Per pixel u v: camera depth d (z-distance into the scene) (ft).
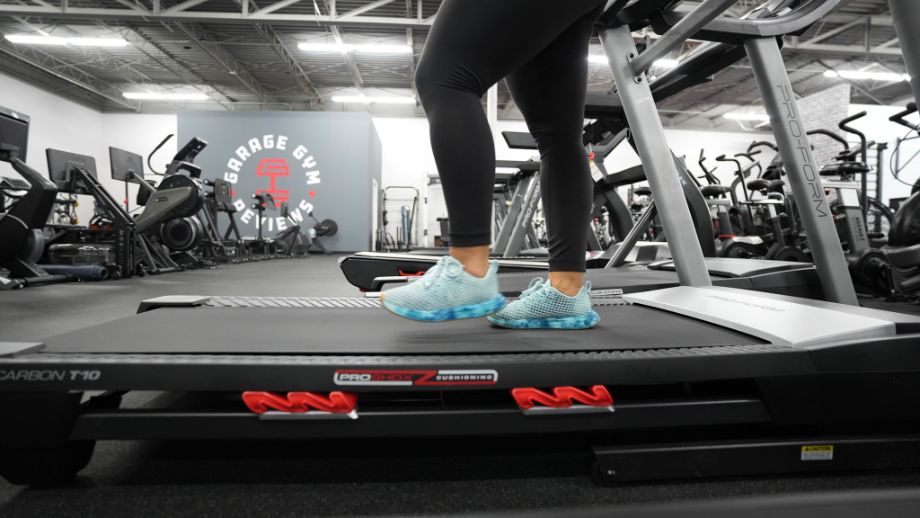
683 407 2.48
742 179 15.07
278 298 4.51
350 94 41.24
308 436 2.33
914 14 2.64
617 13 4.70
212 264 19.89
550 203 3.15
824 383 2.55
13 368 2.25
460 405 2.45
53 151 13.65
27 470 2.32
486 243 2.74
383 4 25.31
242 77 36.24
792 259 13.07
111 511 2.21
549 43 2.78
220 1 26.09
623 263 8.05
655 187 4.84
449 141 2.61
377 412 2.36
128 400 3.65
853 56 30.81
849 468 2.58
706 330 3.09
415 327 3.19
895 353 2.58
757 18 4.89
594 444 2.59
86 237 15.98
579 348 2.64
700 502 2.31
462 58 2.59
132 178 16.75
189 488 2.42
